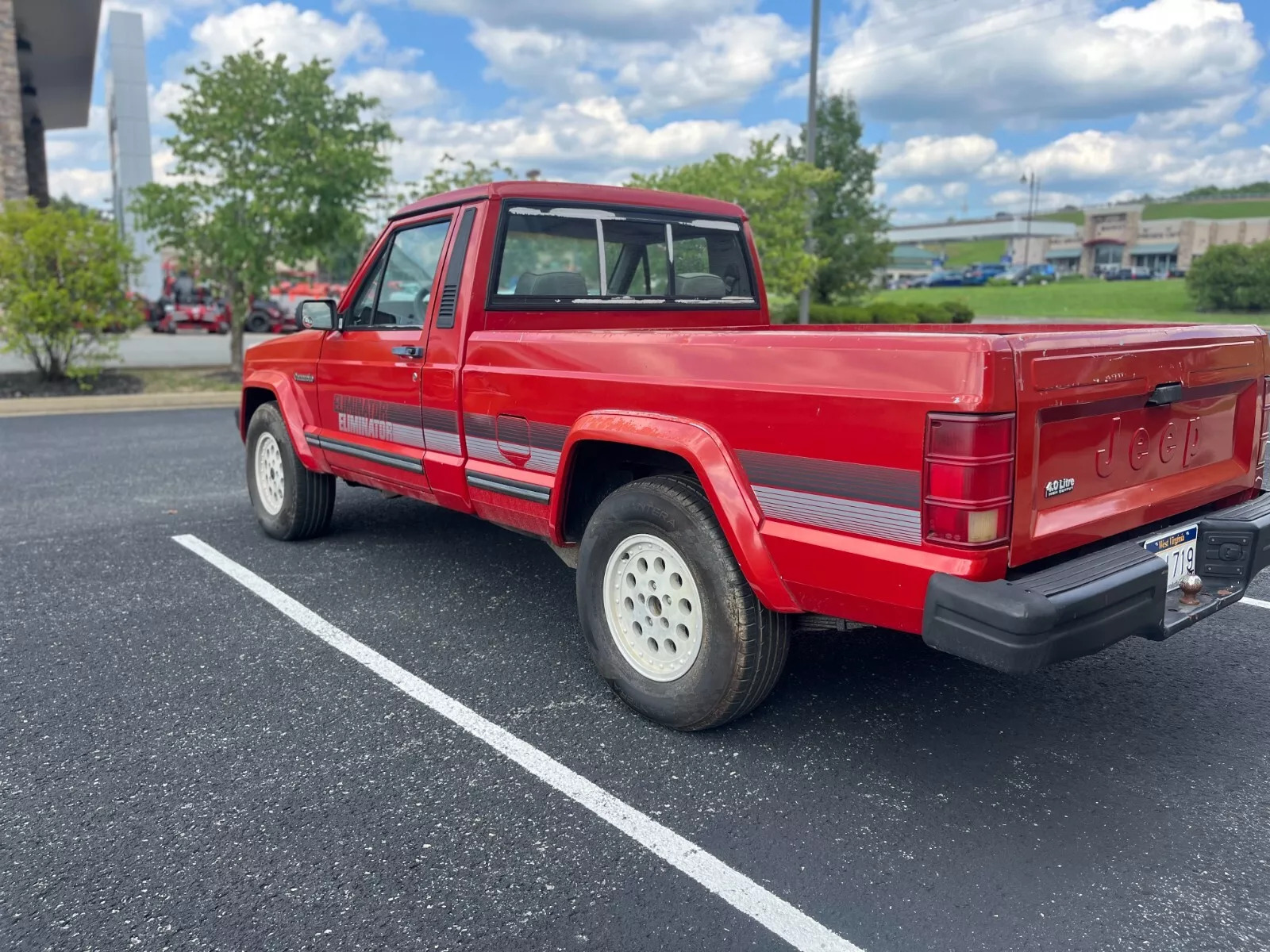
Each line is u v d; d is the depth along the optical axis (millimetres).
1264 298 38781
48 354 14445
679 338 3170
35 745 3303
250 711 3576
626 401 3357
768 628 3121
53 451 9484
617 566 3521
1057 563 2734
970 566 2453
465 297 4133
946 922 2367
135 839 2734
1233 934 2318
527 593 4988
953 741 3344
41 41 27703
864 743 3326
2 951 2264
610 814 2865
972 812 2877
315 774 3105
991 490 2445
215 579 5199
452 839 2734
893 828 2791
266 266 14719
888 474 2592
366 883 2533
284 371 5715
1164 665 4031
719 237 5066
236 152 14383
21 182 17609
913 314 27438
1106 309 41938
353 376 4973
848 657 4125
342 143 14234
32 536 6105
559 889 2506
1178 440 3176
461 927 2355
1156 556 2869
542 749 3277
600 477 3850
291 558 5613
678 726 3348
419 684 3826
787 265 18781
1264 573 5406
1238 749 3279
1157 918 2381
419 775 3100
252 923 2375
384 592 4984
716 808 2902
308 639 4320
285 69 14219
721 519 3004
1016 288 67938
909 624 2648
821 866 2602
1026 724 3475
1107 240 102125
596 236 4516
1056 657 2455
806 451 2789
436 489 4453
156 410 13242
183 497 7340
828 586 2793
